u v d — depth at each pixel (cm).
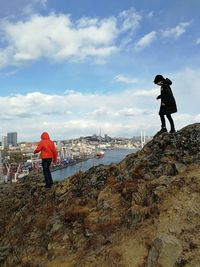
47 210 1304
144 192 1047
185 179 1010
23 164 10750
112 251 872
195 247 791
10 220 1527
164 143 1260
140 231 907
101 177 1298
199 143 1177
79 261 923
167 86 1377
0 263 1169
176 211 909
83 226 1068
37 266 1014
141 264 813
